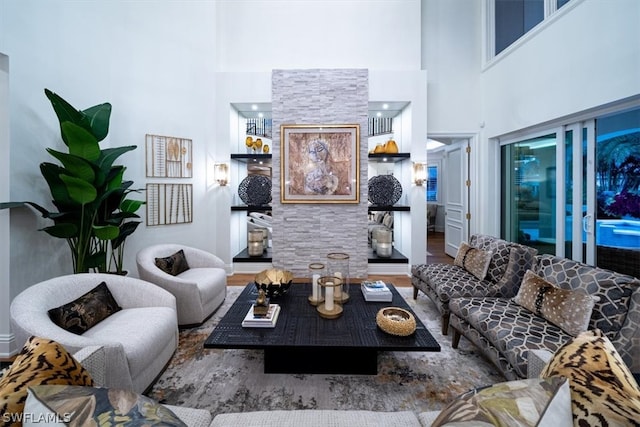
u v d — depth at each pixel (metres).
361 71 4.16
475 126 4.71
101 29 3.24
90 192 2.36
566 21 2.98
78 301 1.85
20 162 2.40
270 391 1.82
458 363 2.14
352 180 4.18
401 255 4.62
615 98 2.49
